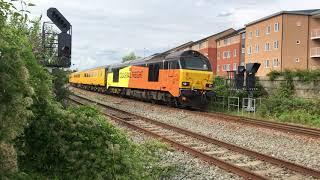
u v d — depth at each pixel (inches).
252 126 641.0
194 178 329.7
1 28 173.9
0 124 156.7
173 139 527.2
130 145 252.2
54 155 220.4
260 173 350.9
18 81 161.6
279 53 2182.6
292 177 338.6
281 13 2150.6
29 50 216.4
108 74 1726.1
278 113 816.9
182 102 965.2
